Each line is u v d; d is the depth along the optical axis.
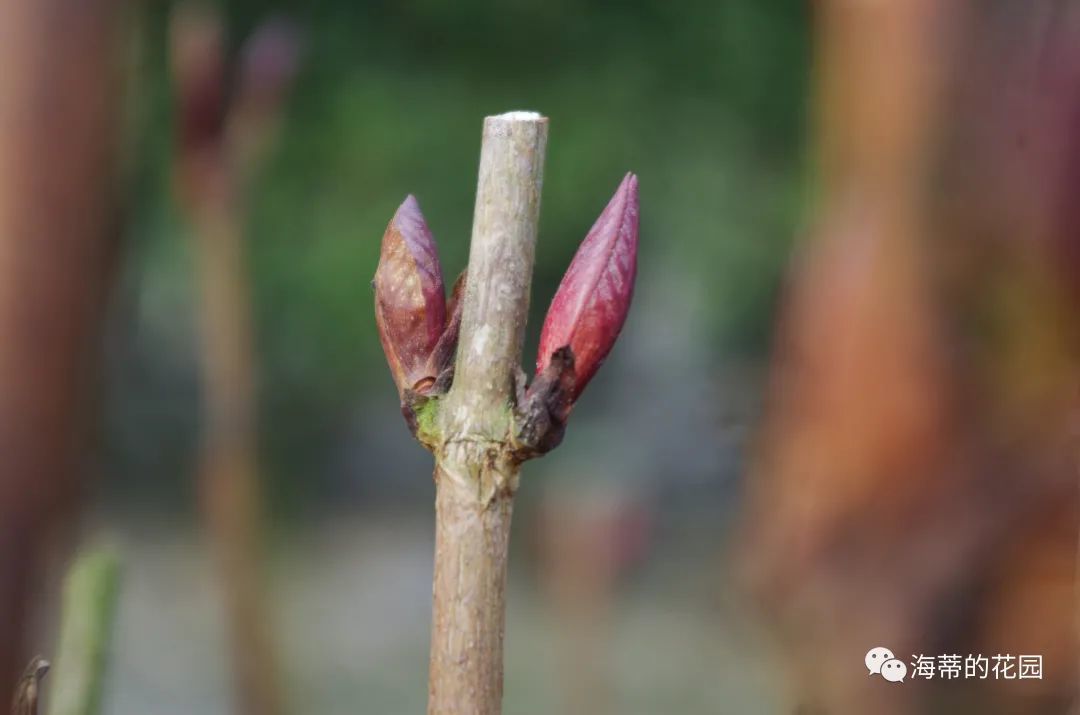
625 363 1.92
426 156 1.75
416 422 0.20
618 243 0.21
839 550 0.29
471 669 0.20
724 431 0.38
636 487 0.71
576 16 1.74
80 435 0.32
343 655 1.46
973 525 0.29
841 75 0.29
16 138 0.30
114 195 0.32
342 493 2.05
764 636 0.33
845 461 0.29
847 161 0.29
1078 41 0.27
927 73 0.28
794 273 0.30
